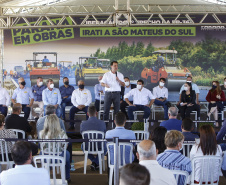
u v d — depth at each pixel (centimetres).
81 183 498
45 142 469
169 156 339
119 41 1154
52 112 568
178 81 1148
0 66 1159
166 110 985
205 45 1140
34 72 1166
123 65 1155
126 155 464
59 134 464
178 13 1006
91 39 1159
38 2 1135
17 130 557
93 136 558
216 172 377
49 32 1162
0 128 473
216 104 938
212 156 373
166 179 271
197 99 1020
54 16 1087
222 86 1119
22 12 1152
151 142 284
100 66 1162
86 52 1161
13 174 278
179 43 1145
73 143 878
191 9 1139
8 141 464
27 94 955
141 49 1150
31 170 282
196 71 1145
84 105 932
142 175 166
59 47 1164
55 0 1141
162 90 1008
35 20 1146
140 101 941
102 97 1038
